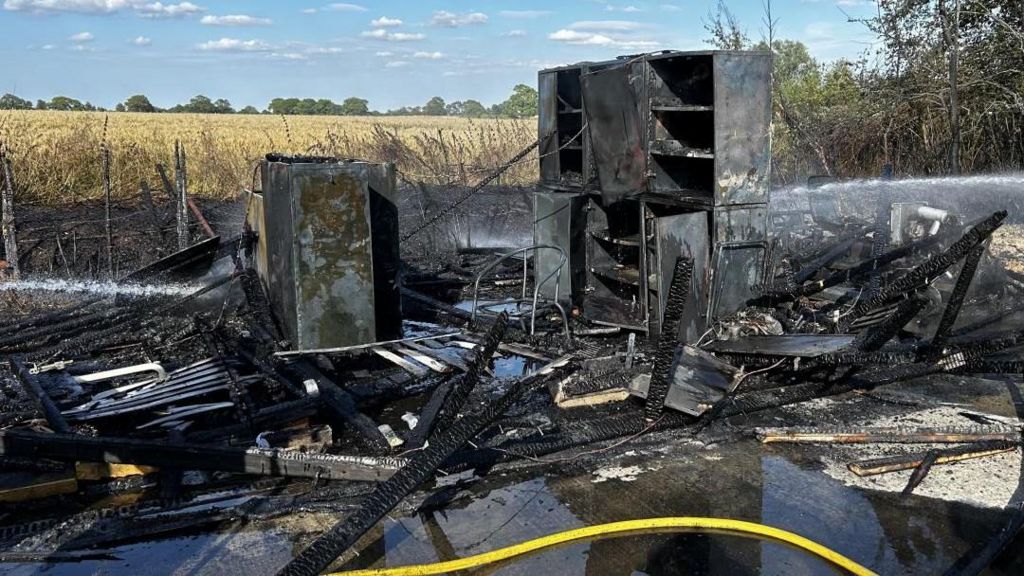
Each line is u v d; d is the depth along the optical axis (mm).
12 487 4805
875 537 4371
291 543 4355
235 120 51969
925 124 17578
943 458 5223
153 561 4184
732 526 4422
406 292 10086
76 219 13312
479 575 4031
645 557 4195
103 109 69750
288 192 6945
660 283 7449
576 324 8758
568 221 9102
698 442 5621
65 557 4203
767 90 7457
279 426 5812
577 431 5707
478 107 88125
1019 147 16875
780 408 6281
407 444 5512
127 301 9109
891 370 6820
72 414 5789
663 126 8234
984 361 6328
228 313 8930
